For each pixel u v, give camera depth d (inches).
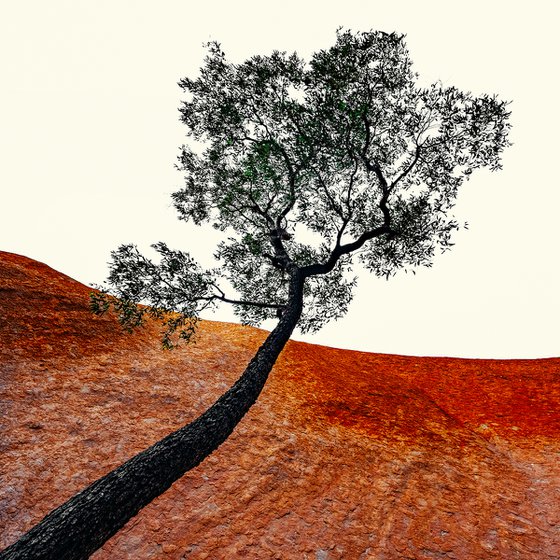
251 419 541.0
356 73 387.5
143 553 305.4
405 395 735.7
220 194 497.0
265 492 398.9
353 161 434.3
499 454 532.4
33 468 366.6
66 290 764.6
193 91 431.5
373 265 484.7
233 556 312.5
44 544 187.0
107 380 553.9
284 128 418.6
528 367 883.4
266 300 518.9
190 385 600.1
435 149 396.5
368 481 443.5
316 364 823.1
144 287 363.6
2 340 558.3
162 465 241.8
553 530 370.3
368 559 324.5
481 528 370.3
